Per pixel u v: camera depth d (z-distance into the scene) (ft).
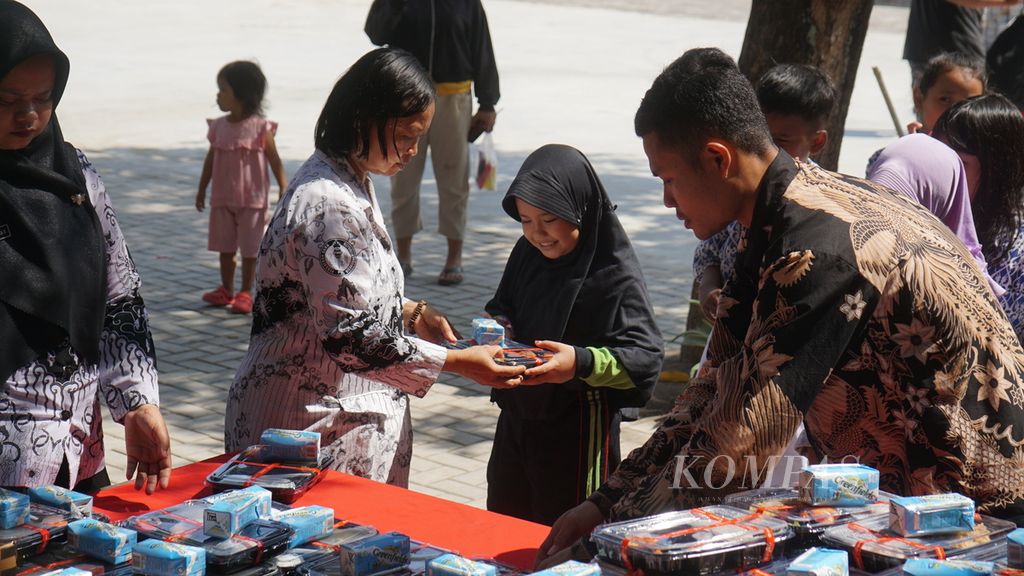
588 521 7.57
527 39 76.33
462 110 26.50
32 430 8.51
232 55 65.77
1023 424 7.09
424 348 9.67
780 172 7.22
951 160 11.47
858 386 7.09
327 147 9.82
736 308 7.68
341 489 9.03
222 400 19.43
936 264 6.95
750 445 6.86
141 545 6.98
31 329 8.54
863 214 7.03
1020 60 22.13
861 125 49.24
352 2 93.76
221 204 24.17
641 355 10.83
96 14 81.66
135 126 46.01
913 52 28.63
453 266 27.04
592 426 11.18
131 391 9.02
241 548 7.17
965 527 6.77
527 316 11.49
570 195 10.85
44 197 8.64
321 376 9.99
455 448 17.83
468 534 8.22
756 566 6.65
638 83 60.80
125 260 9.37
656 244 31.24
